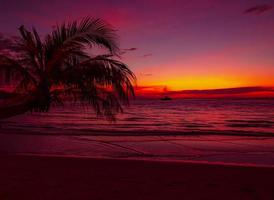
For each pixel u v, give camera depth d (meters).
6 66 4.44
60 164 5.60
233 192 4.16
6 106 3.96
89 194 4.02
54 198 3.84
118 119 28.53
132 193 4.07
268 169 5.32
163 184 4.48
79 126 20.47
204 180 4.70
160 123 24.88
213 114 39.09
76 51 4.70
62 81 4.59
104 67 4.61
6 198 3.80
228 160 8.56
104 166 5.50
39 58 4.57
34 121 24.06
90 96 4.78
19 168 5.27
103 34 4.87
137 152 9.76
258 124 24.62
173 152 9.84
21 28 4.59
